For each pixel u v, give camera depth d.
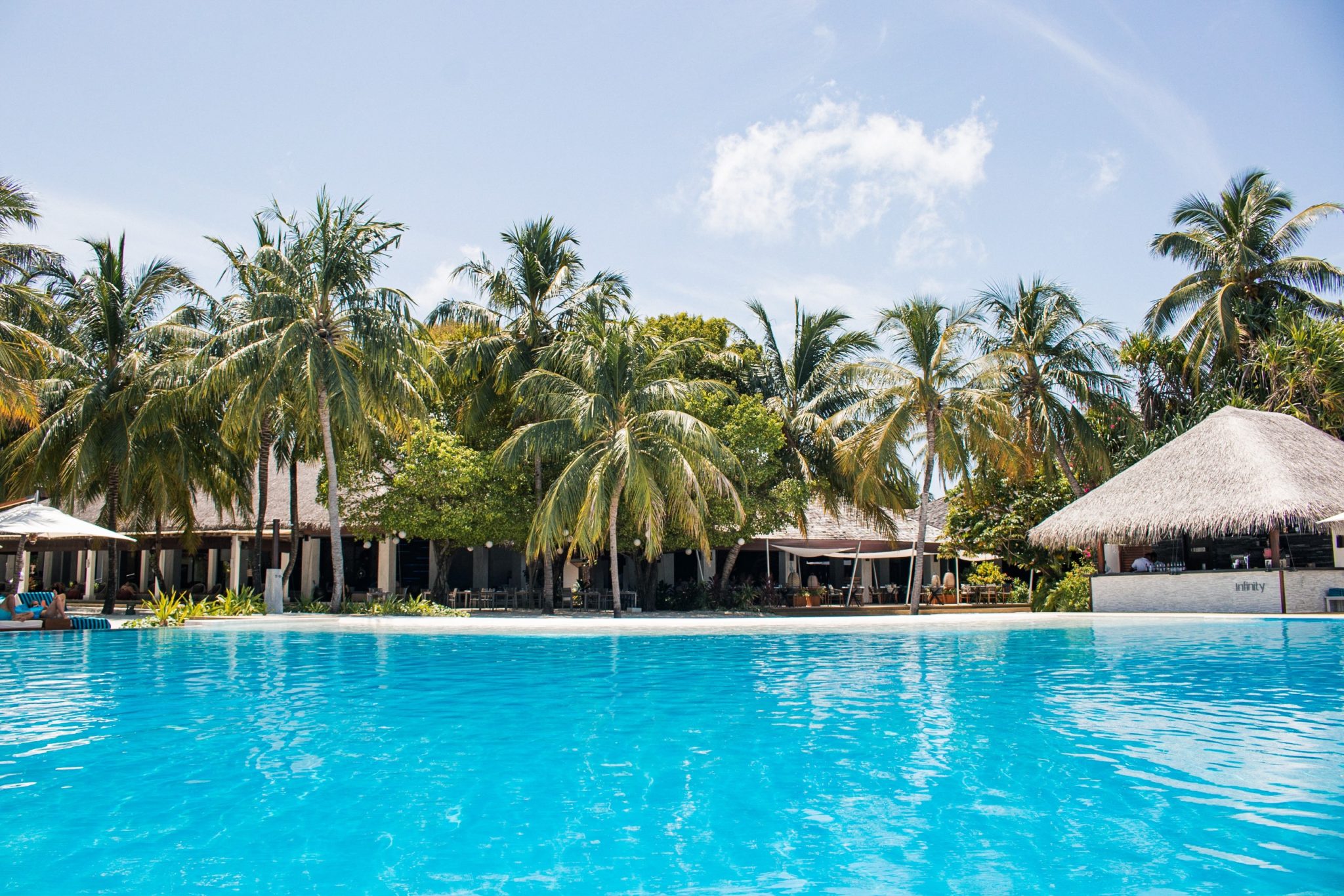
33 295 22.72
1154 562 27.08
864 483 25.58
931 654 13.51
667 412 22.72
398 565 32.34
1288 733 7.01
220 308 26.22
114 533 21.14
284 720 7.79
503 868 4.07
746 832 4.59
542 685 10.08
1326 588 20.95
